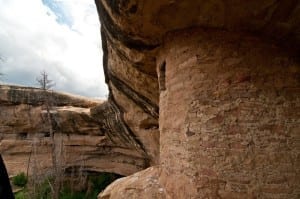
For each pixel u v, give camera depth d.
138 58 5.98
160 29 4.79
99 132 16.92
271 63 4.22
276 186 3.90
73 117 16.77
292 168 3.96
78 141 17.53
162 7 4.23
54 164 15.64
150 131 10.05
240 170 3.97
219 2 3.92
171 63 4.88
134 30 5.04
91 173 18.59
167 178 4.86
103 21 5.73
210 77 4.29
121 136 13.52
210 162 4.11
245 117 4.06
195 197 4.14
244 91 4.12
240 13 4.00
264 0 3.70
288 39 4.25
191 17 4.31
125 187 5.57
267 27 4.13
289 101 4.14
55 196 15.08
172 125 4.77
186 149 4.37
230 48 4.27
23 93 17.52
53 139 16.42
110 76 8.32
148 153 11.59
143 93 7.74
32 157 17.64
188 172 4.30
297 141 4.04
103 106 12.60
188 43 4.56
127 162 17.16
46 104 16.02
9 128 17.62
